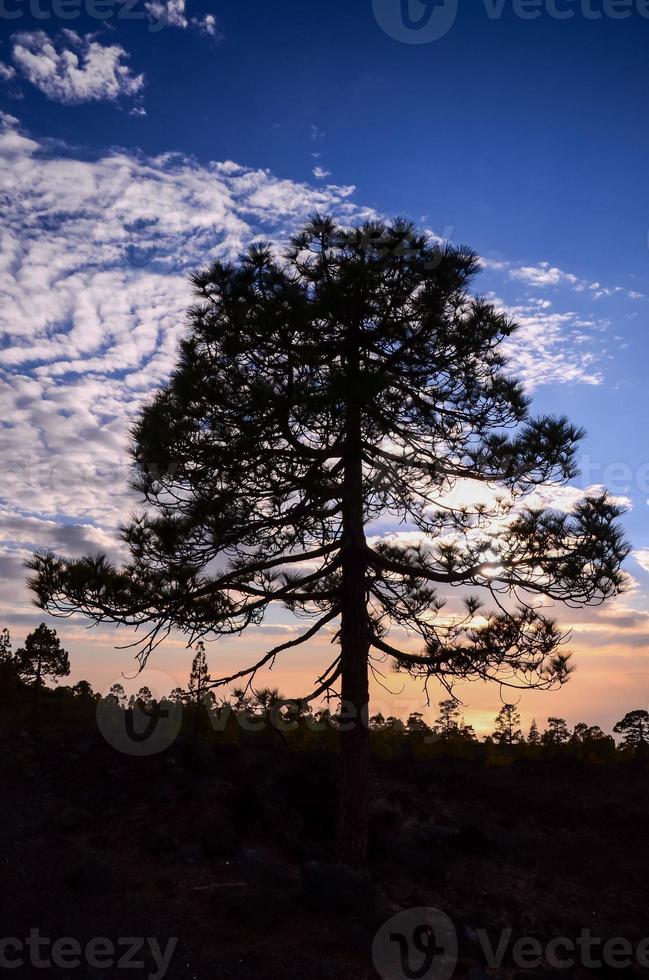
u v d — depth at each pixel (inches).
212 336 475.5
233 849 478.3
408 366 518.6
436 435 520.1
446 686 509.0
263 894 393.4
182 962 323.6
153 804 559.2
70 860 447.8
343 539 500.1
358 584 497.7
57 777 633.6
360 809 466.0
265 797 553.6
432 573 509.4
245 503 502.3
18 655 1087.0
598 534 475.8
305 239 490.3
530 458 490.3
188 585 486.6
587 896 524.4
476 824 667.4
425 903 437.4
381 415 498.0
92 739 757.3
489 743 1309.1
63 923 356.5
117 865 447.8
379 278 474.3
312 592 546.6
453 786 807.1
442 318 496.1
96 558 464.4
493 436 514.0
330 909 389.1
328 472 512.7
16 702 1064.8
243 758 627.5
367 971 331.3
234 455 479.8
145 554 477.7
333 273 482.3
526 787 933.8
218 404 475.5
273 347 482.9
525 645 489.7
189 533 485.7
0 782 614.9
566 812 749.9
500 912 460.8
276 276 480.4
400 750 1099.3
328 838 538.6
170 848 473.7
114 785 610.2
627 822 728.3
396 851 521.3
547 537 492.4
